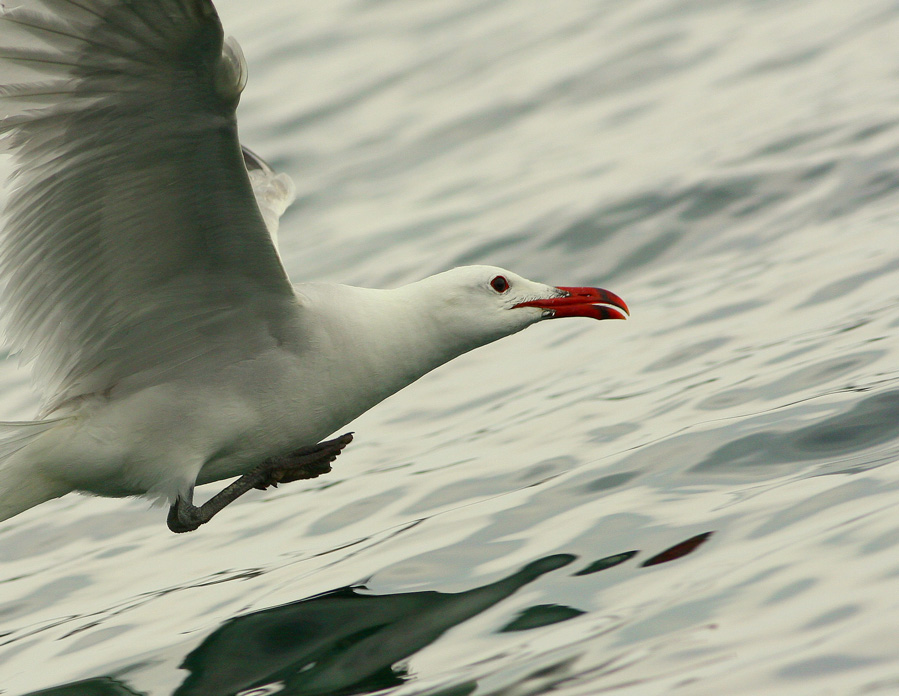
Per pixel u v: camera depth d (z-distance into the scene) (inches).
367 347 430.3
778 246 648.4
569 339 634.2
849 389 455.2
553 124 874.8
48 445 409.1
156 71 338.3
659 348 576.1
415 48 1045.8
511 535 412.8
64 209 378.9
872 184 678.5
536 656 317.4
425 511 466.3
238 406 416.8
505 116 902.4
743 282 618.2
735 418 461.4
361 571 412.8
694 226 692.7
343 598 391.9
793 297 581.9
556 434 509.4
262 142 941.8
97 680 377.4
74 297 402.9
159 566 487.8
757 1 976.9
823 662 276.2
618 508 410.0
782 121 779.4
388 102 965.2
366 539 450.6
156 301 402.9
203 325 410.6
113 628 422.0
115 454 412.2
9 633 446.0
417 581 393.4
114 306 403.2
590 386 558.3
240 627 389.4
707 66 896.3
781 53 882.8
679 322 595.5
